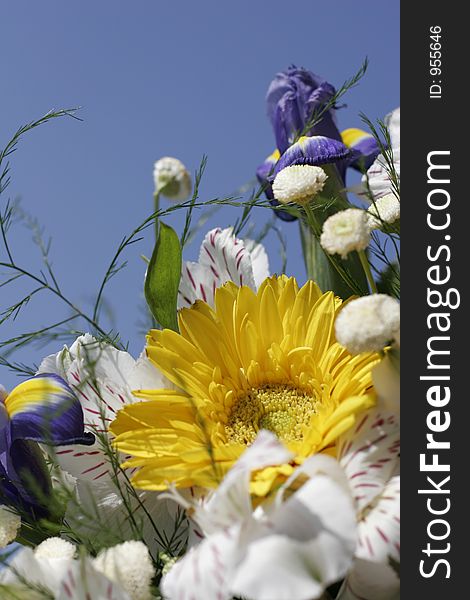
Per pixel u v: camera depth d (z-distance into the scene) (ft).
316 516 1.10
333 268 1.71
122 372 1.49
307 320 1.47
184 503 1.22
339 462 1.26
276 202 1.92
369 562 1.19
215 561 1.11
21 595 1.21
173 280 1.52
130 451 1.36
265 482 1.23
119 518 1.44
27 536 1.45
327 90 2.00
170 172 1.89
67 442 1.38
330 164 1.77
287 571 1.07
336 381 1.39
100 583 1.14
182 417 1.42
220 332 1.49
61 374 1.52
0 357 1.60
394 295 1.62
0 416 1.42
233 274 1.58
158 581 1.37
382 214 1.51
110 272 1.52
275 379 1.50
